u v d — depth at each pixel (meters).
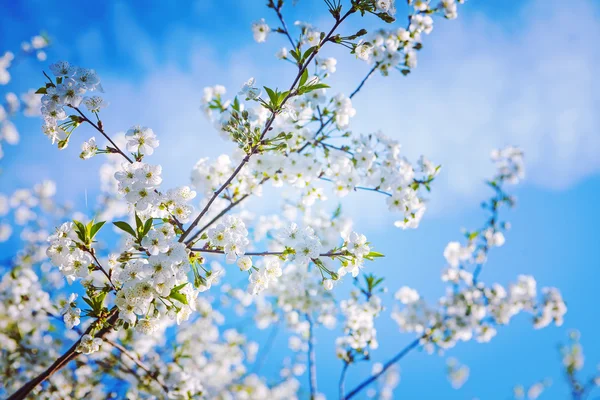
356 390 7.15
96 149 3.41
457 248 8.40
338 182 5.26
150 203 3.27
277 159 4.97
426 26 5.48
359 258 3.65
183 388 5.19
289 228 3.73
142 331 3.21
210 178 5.16
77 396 5.95
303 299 7.84
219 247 3.47
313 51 3.67
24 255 7.74
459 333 8.00
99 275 5.59
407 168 5.46
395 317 8.59
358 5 3.49
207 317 7.91
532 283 8.41
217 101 5.73
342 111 5.24
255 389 8.68
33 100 8.84
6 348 6.10
